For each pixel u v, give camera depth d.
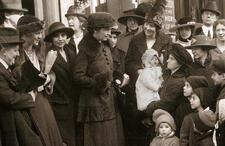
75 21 6.52
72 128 5.60
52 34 5.65
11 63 4.91
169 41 6.26
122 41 6.83
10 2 6.05
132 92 6.00
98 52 5.58
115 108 5.79
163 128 5.32
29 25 5.28
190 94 5.16
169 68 5.44
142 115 5.90
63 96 5.59
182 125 5.10
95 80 5.48
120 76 5.80
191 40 6.35
